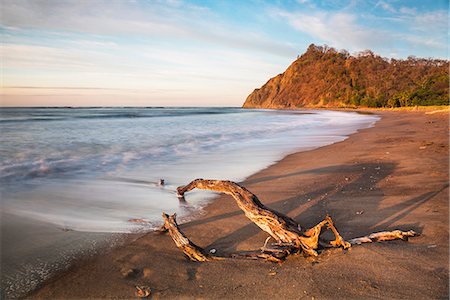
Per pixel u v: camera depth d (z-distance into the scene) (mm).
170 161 10070
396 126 23172
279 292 2863
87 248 3883
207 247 3928
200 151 12234
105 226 4633
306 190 6340
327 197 5750
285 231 3773
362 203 5262
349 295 2748
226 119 40625
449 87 74625
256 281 3061
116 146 13031
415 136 14906
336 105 135625
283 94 190500
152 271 3320
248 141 15539
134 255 3693
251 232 4336
